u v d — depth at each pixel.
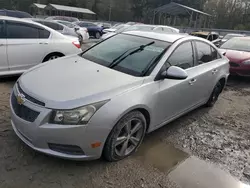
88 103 2.50
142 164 3.00
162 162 3.10
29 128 2.51
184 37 4.01
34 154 2.89
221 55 5.15
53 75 3.00
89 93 2.60
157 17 47.09
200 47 4.32
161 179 2.79
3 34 5.05
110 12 57.41
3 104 4.14
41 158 2.84
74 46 6.21
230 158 3.40
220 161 3.30
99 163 2.88
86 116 2.47
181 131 4.01
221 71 4.89
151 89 3.07
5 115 3.74
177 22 41.19
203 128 4.23
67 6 52.00
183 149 3.48
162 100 3.29
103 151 2.76
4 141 3.07
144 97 2.95
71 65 3.38
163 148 3.43
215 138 3.92
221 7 43.59
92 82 2.82
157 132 3.86
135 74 3.17
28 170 2.65
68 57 3.82
